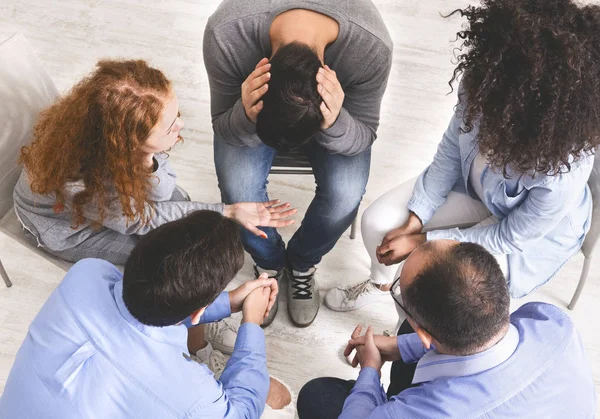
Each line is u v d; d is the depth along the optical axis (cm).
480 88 118
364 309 207
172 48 268
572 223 154
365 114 169
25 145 169
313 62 135
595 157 147
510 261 159
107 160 141
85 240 166
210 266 109
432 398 111
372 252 183
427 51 266
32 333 118
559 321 117
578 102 113
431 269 108
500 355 109
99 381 111
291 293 203
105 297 116
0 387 192
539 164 123
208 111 250
